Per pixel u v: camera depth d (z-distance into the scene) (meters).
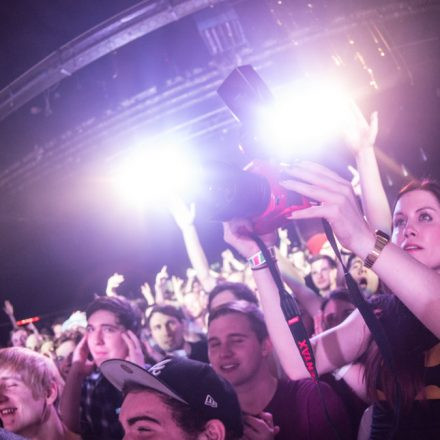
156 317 4.00
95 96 6.66
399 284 1.04
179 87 6.38
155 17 4.88
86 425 2.89
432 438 1.35
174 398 1.19
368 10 5.75
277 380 2.01
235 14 5.37
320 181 1.07
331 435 1.82
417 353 1.40
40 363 2.08
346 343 1.60
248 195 1.19
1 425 2.27
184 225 4.07
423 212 1.39
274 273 1.27
